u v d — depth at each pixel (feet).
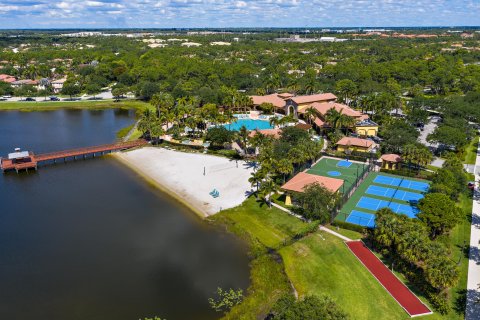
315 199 246.27
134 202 296.92
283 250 225.35
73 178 348.59
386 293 183.73
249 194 300.61
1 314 180.86
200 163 372.38
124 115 613.52
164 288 198.18
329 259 212.43
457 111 476.95
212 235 249.14
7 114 615.98
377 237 210.79
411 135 382.83
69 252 230.89
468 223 249.34
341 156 382.42
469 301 176.86
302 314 141.18
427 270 179.32
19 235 250.98
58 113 627.46
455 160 319.47
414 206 276.41
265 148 328.29
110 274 209.87
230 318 175.42
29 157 379.76
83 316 179.52
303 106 522.06
